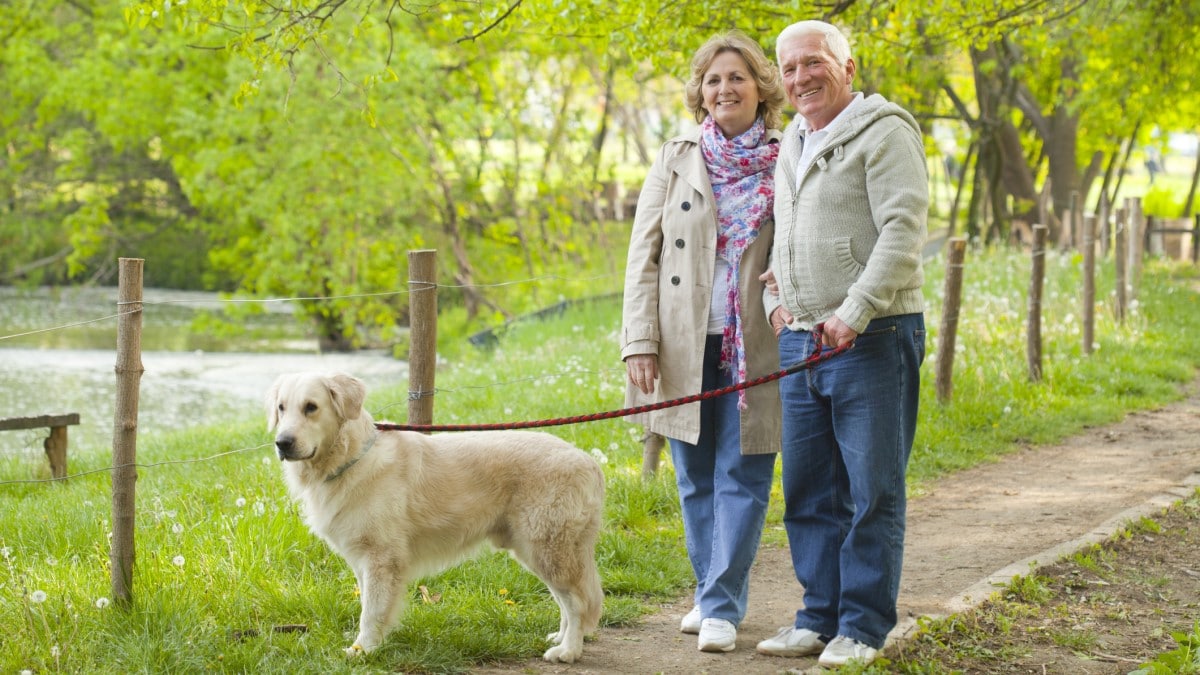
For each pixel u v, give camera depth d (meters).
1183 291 16.73
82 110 26.44
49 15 26.22
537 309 19.08
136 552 5.15
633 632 4.76
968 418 9.13
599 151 25.05
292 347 24.14
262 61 6.49
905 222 3.87
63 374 19.62
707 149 4.55
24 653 4.11
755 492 4.53
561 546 4.36
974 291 14.34
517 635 4.56
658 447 7.10
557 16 8.82
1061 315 13.02
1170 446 8.64
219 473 7.67
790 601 5.21
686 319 4.52
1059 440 8.95
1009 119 23.16
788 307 4.17
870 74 14.59
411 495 4.34
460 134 22.09
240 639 4.39
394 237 21.86
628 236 25.00
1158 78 16.56
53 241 32.16
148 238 30.55
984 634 4.62
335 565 5.37
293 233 21.83
